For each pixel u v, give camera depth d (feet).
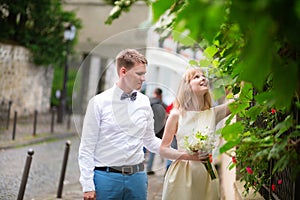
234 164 9.70
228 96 11.12
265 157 7.90
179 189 11.51
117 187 11.27
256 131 9.02
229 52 7.20
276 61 4.83
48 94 70.95
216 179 11.61
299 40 4.14
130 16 72.54
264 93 6.87
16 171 30.40
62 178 23.93
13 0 55.47
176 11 7.65
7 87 56.03
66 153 24.12
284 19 4.04
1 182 26.73
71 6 79.20
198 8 4.30
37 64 62.95
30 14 58.95
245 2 4.08
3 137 43.80
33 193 24.84
